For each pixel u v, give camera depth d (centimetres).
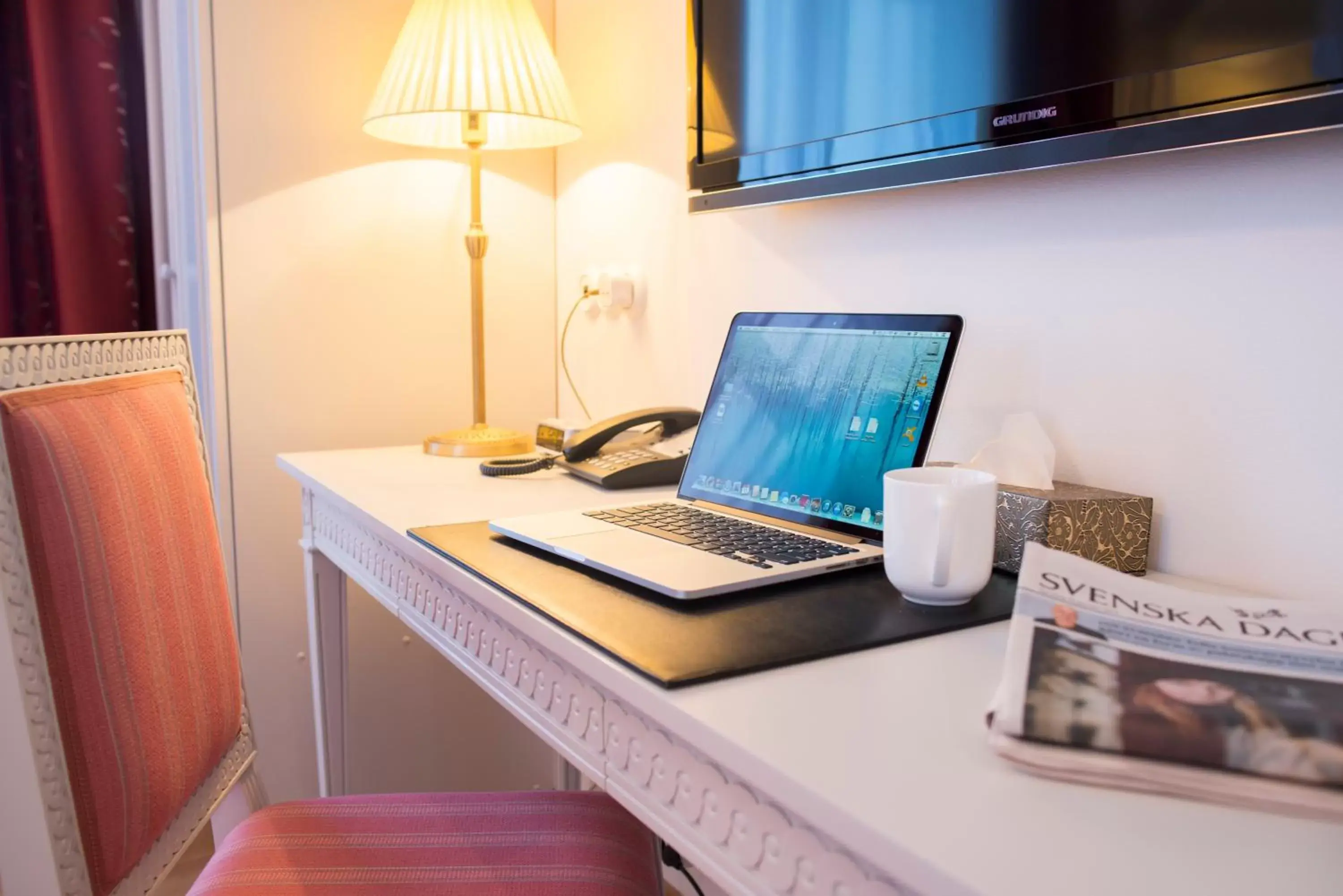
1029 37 90
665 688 59
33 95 187
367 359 178
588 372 185
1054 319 97
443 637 100
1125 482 91
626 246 169
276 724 176
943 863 41
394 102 150
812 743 52
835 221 124
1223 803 46
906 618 72
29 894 73
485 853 93
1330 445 76
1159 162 87
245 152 164
